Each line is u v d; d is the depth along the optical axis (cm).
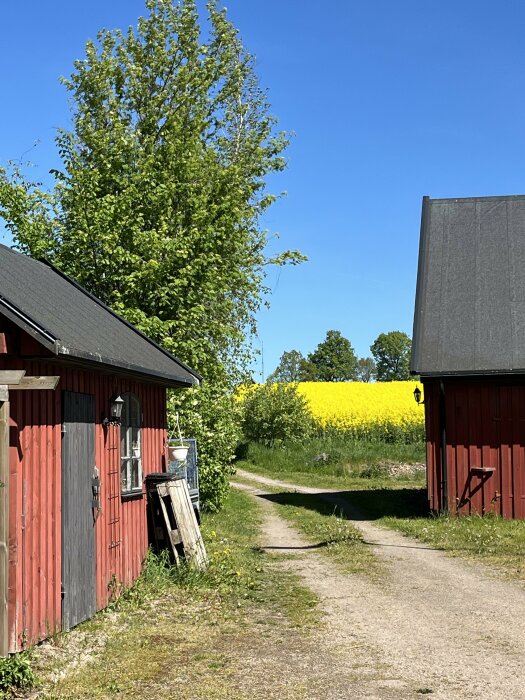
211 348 2066
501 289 2152
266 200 2856
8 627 724
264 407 4122
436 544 1551
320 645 816
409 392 5547
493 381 1978
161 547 1233
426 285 2198
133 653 783
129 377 1088
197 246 1942
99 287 1905
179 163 2106
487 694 643
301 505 2359
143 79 2769
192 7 2831
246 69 3103
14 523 733
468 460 1983
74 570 881
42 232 1953
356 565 1332
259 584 1164
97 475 964
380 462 3444
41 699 643
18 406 749
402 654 774
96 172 1939
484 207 2370
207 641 834
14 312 739
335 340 11038
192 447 1730
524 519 1927
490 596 1054
